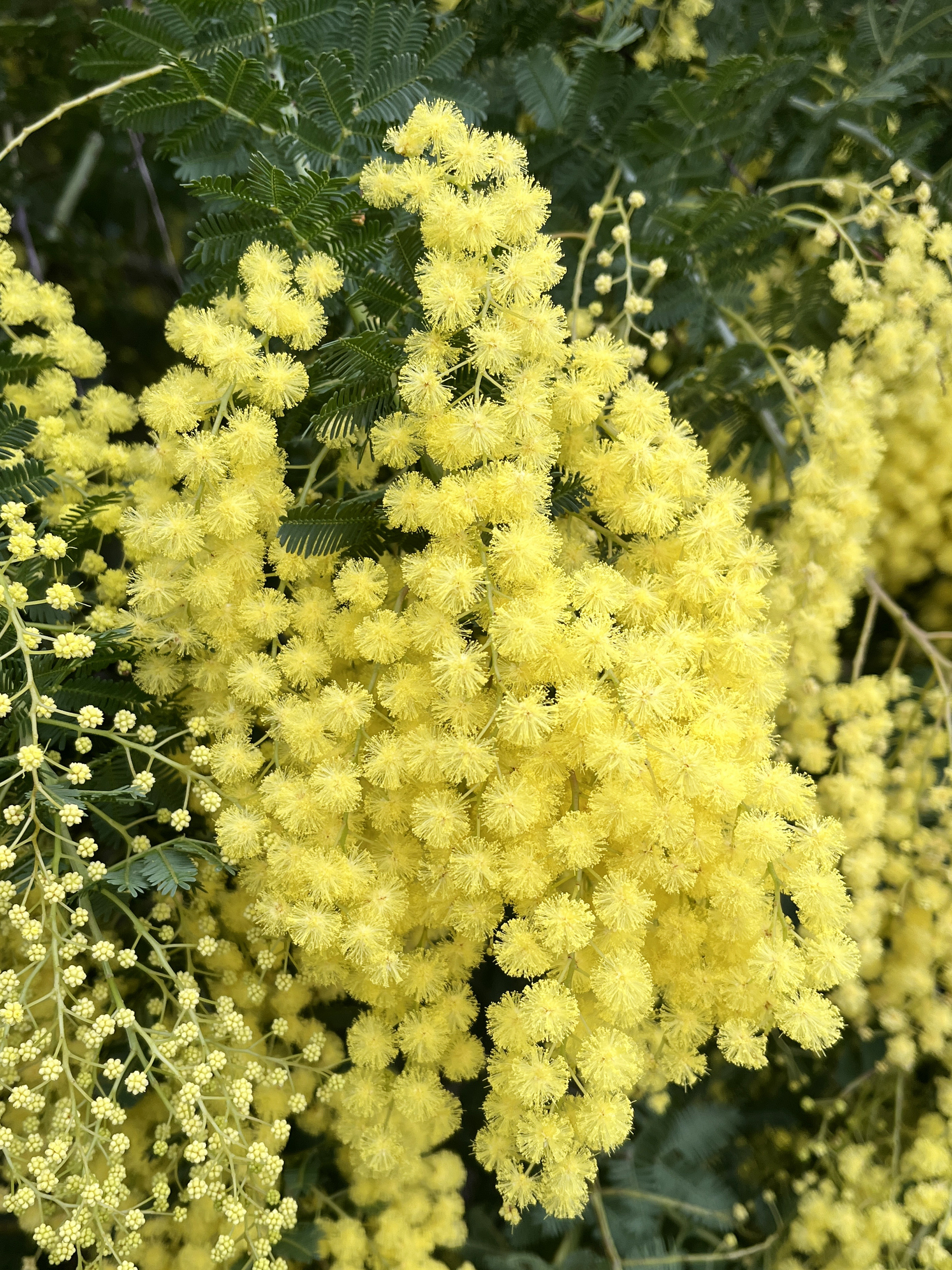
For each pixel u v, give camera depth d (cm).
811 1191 19
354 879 13
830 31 17
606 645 12
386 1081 14
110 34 14
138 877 13
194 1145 13
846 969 12
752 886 12
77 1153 12
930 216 16
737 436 17
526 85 16
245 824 13
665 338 16
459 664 12
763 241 16
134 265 23
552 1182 12
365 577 13
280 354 13
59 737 13
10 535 13
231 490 13
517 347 12
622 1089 13
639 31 16
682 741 12
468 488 12
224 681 14
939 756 17
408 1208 16
